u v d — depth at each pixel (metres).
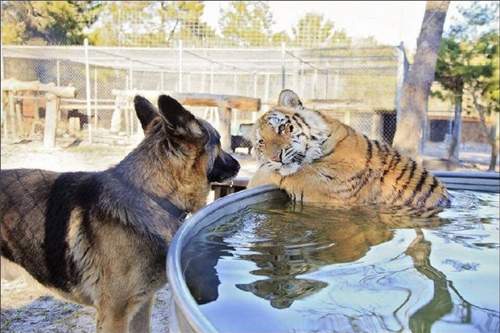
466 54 12.06
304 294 1.56
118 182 2.41
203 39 18.75
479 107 12.61
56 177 2.60
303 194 3.28
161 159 2.45
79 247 2.39
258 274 1.71
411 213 3.01
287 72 17.92
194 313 1.18
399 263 1.96
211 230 2.23
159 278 2.43
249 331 1.27
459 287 1.69
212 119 13.58
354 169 3.38
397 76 13.20
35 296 4.23
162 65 17.94
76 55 16.52
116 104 14.81
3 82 13.02
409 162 3.62
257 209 2.95
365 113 13.50
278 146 3.38
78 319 3.79
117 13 22.30
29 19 18.42
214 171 2.65
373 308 1.48
